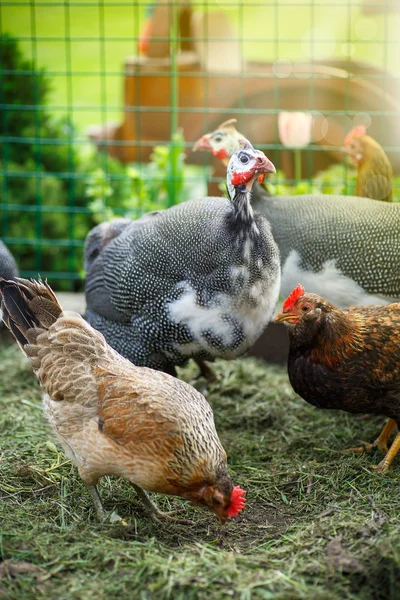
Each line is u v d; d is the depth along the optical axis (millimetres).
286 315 1763
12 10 4613
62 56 4480
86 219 2713
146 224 1885
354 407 1803
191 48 2779
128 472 1590
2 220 2660
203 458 1571
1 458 1829
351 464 1818
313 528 1635
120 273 1872
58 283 2629
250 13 4879
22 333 1687
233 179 1769
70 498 1727
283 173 2641
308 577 1533
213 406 2061
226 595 1499
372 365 1757
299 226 1978
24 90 2686
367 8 2590
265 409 2033
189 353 1878
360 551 1565
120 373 1627
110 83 4340
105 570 1551
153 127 2699
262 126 2631
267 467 1849
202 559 1567
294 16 4754
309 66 2619
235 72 2619
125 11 4781
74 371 1627
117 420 1578
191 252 1805
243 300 1800
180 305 1815
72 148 2697
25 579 1527
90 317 1961
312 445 1915
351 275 1948
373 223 1946
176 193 2436
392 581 1506
